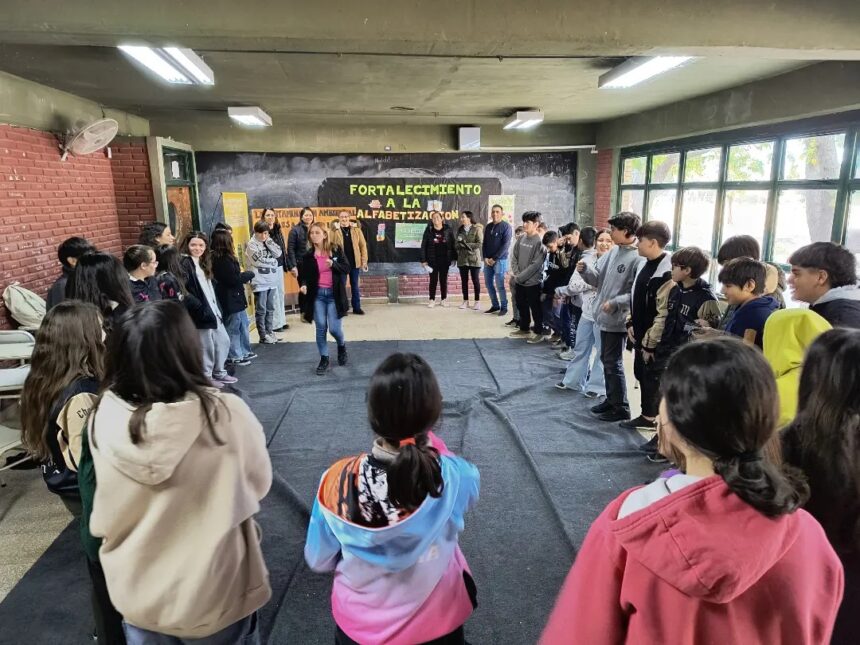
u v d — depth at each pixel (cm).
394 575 126
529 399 445
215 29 257
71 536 268
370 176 830
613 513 87
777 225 479
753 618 77
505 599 224
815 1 279
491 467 336
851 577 114
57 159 505
